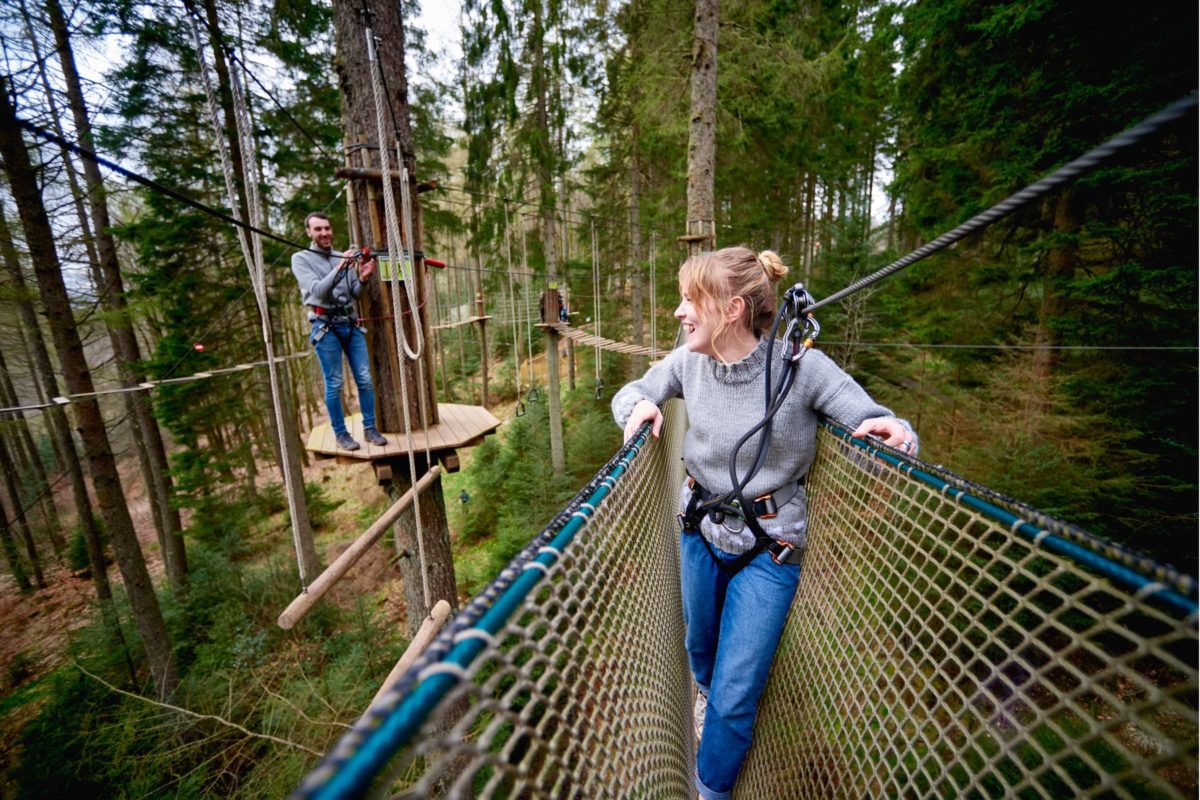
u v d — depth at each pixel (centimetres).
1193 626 45
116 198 902
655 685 112
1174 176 409
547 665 56
